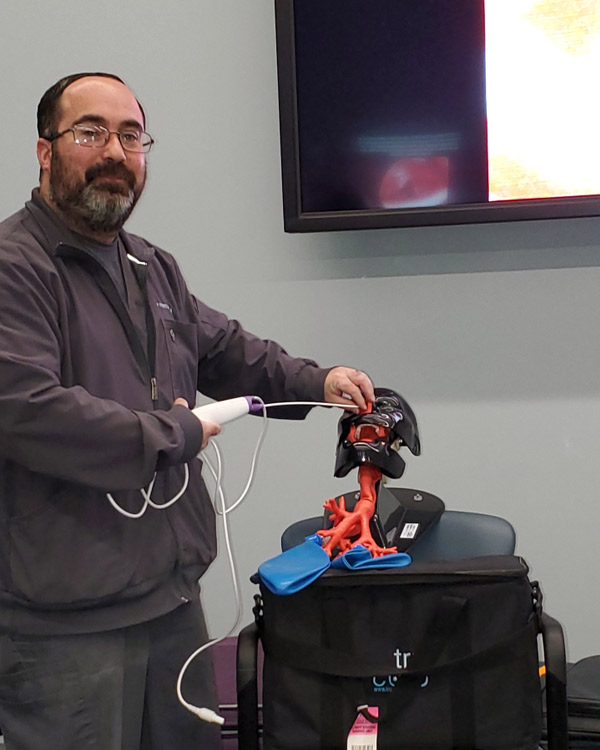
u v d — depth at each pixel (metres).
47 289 1.48
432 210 2.24
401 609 1.26
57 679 1.50
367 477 1.57
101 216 1.54
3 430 1.37
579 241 2.35
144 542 1.53
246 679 1.33
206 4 2.38
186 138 2.42
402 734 1.27
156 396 1.59
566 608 2.44
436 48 2.22
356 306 2.43
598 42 2.18
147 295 1.65
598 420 2.39
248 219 2.43
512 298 2.38
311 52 2.24
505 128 2.23
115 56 2.41
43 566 1.46
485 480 2.43
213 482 2.50
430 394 2.43
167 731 1.68
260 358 1.83
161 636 1.64
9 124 2.45
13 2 2.41
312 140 2.27
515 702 1.27
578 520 2.42
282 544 1.86
